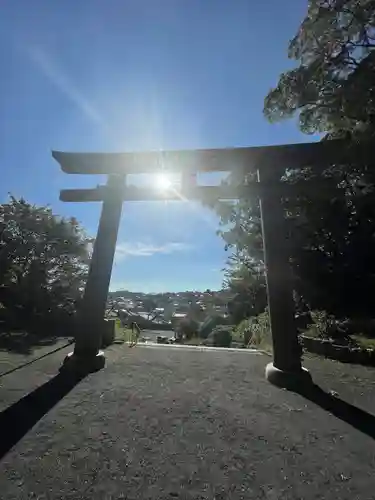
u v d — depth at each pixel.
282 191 5.81
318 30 7.70
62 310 11.35
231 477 2.59
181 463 2.77
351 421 3.70
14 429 3.32
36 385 4.74
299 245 11.91
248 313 19.70
